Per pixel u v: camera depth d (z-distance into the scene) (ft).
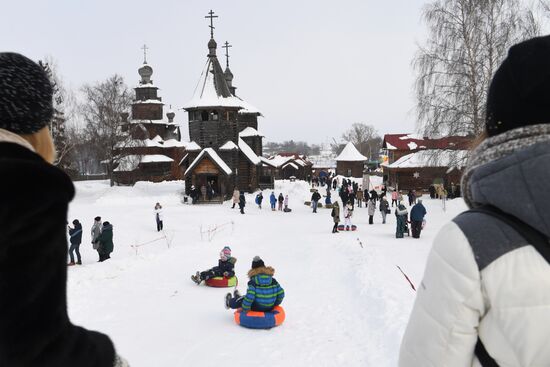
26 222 3.60
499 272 4.39
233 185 155.74
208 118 157.99
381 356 23.00
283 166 310.24
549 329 4.33
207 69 161.58
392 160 203.00
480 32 86.17
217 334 27.07
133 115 211.61
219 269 39.22
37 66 4.62
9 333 3.54
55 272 3.80
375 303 30.83
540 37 4.81
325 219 102.53
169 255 52.47
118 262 45.01
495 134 5.14
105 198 132.98
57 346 3.73
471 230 4.61
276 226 90.17
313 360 23.21
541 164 4.31
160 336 26.78
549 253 4.37
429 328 4.79
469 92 87.45
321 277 42.09
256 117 200.85
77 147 177.88
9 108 4.27
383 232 75.92
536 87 4.61
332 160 463.01
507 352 4.50
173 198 142.61
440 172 146.10
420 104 91.25
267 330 27.73
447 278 4.64
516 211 4.38
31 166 3.72
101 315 30.83
